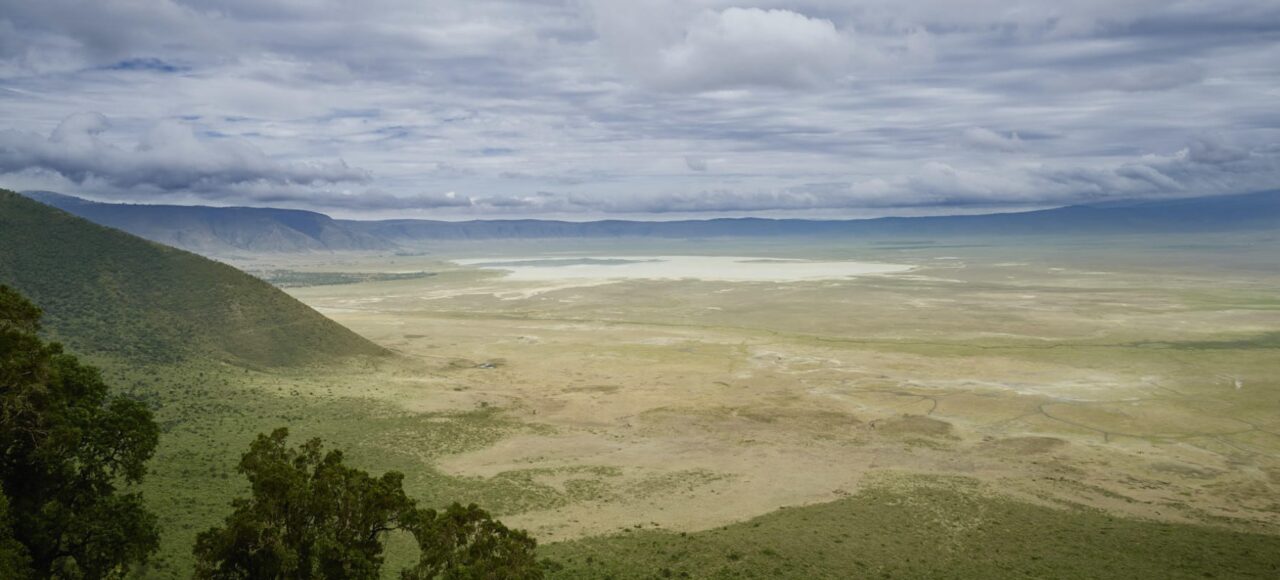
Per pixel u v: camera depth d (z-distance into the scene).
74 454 27.58
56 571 26.58
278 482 24.94
